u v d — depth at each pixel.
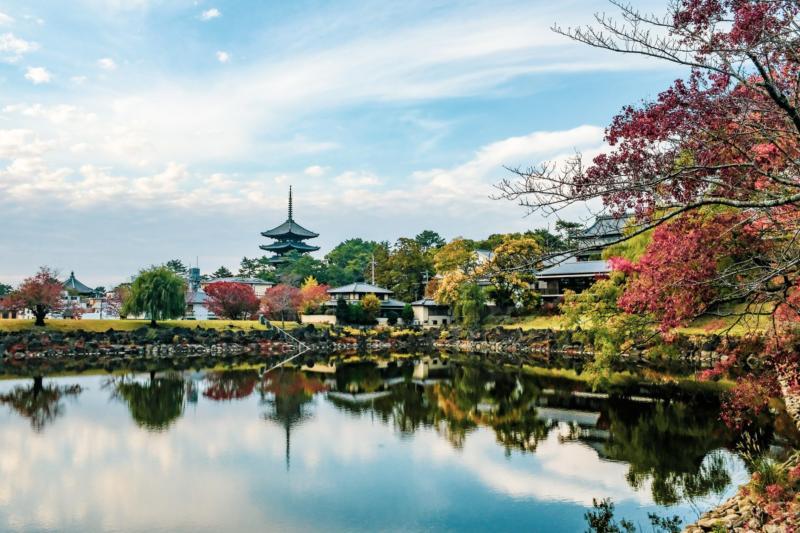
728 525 10.88
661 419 22.69
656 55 8.45
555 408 26.08
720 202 8.48
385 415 25.89
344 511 14.40
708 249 11.07
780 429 19.39
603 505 14.26
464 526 13.31
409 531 13.21
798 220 9.85
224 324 68.12
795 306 10.77
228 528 13.49
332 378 38.69
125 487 16.38
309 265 118.56
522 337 59.66
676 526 12.84
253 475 17.28
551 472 16.89
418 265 96.12
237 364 48.12
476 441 20.72
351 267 123.38
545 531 12.95
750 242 10.99
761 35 7.91
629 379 33.38
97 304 101.44
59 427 23.88
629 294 14.04
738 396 13.02
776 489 11.27
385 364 47.59
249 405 28.67
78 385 35.50
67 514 14.40
